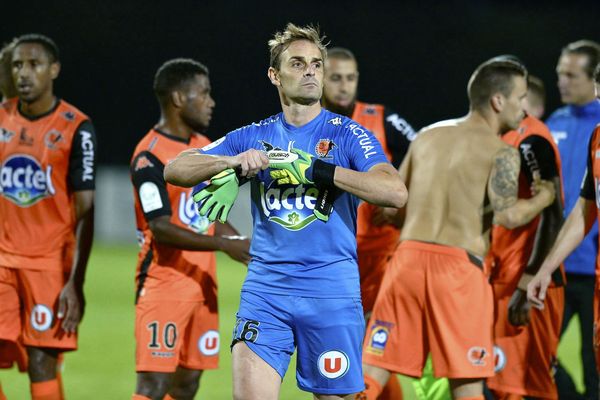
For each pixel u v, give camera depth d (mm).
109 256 62844
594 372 25641
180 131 22203
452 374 20047
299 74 16406
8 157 22562
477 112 20984
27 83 22203
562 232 20406
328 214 16453
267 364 16609
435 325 20203
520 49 76500
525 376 22750
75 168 22531
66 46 78375
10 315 22484
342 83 24578
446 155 20688
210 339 22344
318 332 16688
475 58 77125
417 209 20781
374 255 25484
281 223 16594
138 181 21578
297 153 16141
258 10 78562
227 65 77312
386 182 15734
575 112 27219
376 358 20656
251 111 76438
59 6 78312
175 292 21641
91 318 41812
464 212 20375
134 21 78312
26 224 22531
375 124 25469
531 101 26906
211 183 16219
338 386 16812
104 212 70125
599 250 19484
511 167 20328
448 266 20188
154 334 21469
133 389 28781
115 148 77062
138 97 77375
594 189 19938
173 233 21000
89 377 30469
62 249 22688
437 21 78062
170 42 78000
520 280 22141
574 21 75812
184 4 78250
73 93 78125
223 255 66625
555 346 23016
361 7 79188
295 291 16672
